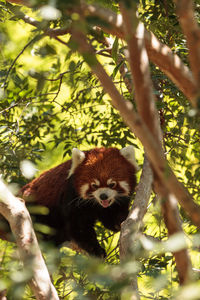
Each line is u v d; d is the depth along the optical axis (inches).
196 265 322.7
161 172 125.7
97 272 154.2
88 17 134.3
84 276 218.8
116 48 230.7
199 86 133.6
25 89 421.1
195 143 448.8
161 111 408.2
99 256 386.6
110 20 139.8
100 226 430.6
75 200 384.2
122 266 153.4
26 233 206.2
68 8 131.2
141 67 129.8
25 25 408.5
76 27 125.1
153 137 130.7
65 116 490.3
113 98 127.5
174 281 298.4
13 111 444.8
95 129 496.1
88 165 380.2
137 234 212.5
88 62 126.2
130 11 128.6
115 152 391.5
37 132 450.6
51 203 400.8
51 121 471.8
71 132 466.9
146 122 131.3
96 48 431.2
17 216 211.6
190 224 323.0
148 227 348.2
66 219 391.5
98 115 472.1
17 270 192.9
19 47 421.7
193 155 473.1
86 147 502.6
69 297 297.6
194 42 129.0
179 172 435.8
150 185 285.6
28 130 446.9
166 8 382.3
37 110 449.1
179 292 121.5
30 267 166.1
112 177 374.3
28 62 425.7
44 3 140.6
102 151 393.1
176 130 412.5
